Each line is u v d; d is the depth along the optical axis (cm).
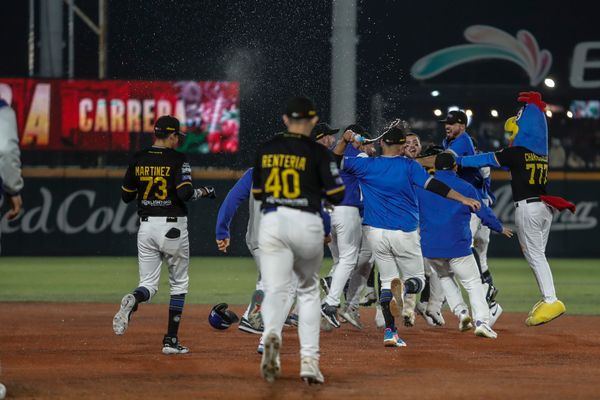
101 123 5409
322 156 1608
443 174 2303
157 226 2002
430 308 2553
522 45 6116
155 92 5394
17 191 1542
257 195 1658
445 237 2284
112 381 1692
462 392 1609
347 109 5000
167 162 2000
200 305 3175
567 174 5625
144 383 1673
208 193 2072
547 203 2494
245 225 5491
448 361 1953
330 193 1602
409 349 2127
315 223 1598
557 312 2509
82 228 5509
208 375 1758
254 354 2031
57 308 3056
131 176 2017
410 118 5759
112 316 2820
